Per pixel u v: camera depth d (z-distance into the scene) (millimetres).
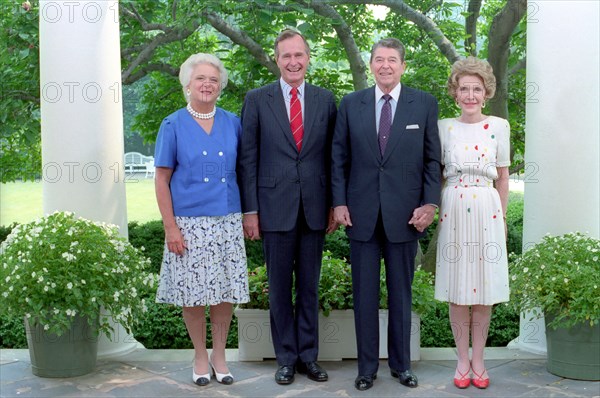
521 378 3789
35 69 5504
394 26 6668
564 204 4164
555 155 4168
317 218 3670
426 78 6238
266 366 4070
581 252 3811
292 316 3814
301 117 3672
